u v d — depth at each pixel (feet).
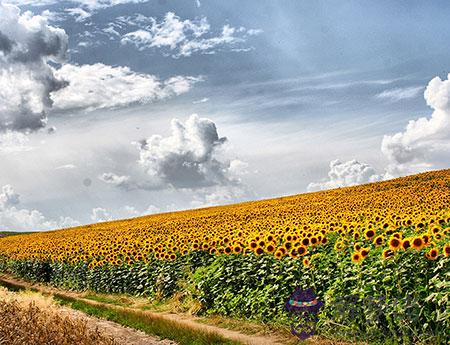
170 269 59.16
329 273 38.55
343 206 106.01
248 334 39.52
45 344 28.04
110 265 72.69
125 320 43.16
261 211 125.39
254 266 45.70
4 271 121.60
